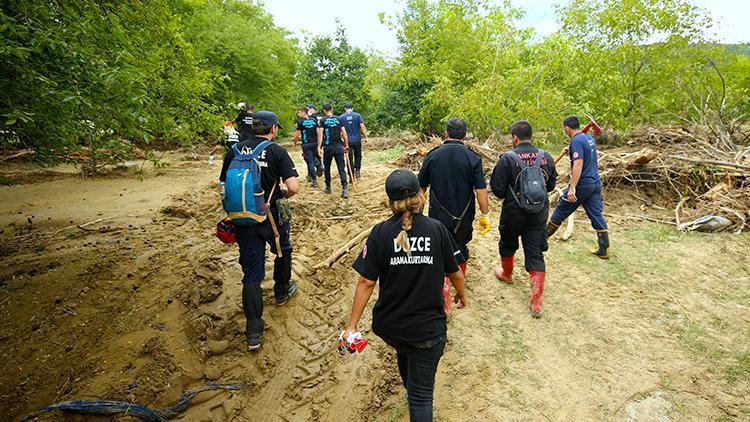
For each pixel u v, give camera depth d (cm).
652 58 1258
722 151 803
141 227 606
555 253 507
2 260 476
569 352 334
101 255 491
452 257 224
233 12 2156
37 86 316
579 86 1337
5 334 348
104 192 849
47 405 286
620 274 450
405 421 278
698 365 314
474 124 1114
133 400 292
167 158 1367
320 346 358
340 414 290
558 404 284
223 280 435
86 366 319
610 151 980
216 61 1738
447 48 1534
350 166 816
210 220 649
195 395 304
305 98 2411
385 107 1895
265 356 343
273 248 357
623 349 335
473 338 352
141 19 439
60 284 421
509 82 1115
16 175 966
